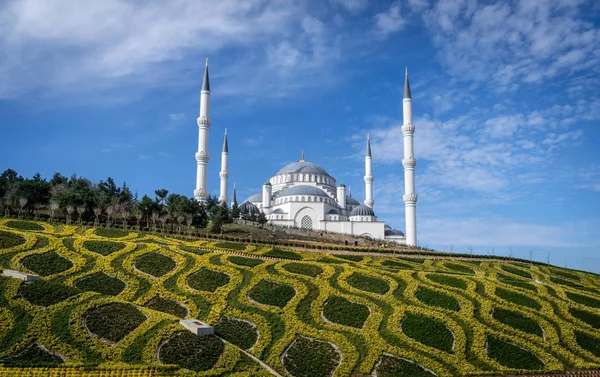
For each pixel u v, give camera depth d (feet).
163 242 253.65
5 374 109.29
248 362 133.59
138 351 128.57
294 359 140.97
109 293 167.84
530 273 285.84
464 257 323.98
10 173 355.36
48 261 182.80
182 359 128.67
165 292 172.76
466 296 187.73
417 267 265.75
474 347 153.38
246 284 183.11
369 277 199.41
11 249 187.73
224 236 309.22
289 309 165.89
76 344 126.21
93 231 263.29
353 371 137.80
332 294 178.40
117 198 348.79
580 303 203.00
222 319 158.10
